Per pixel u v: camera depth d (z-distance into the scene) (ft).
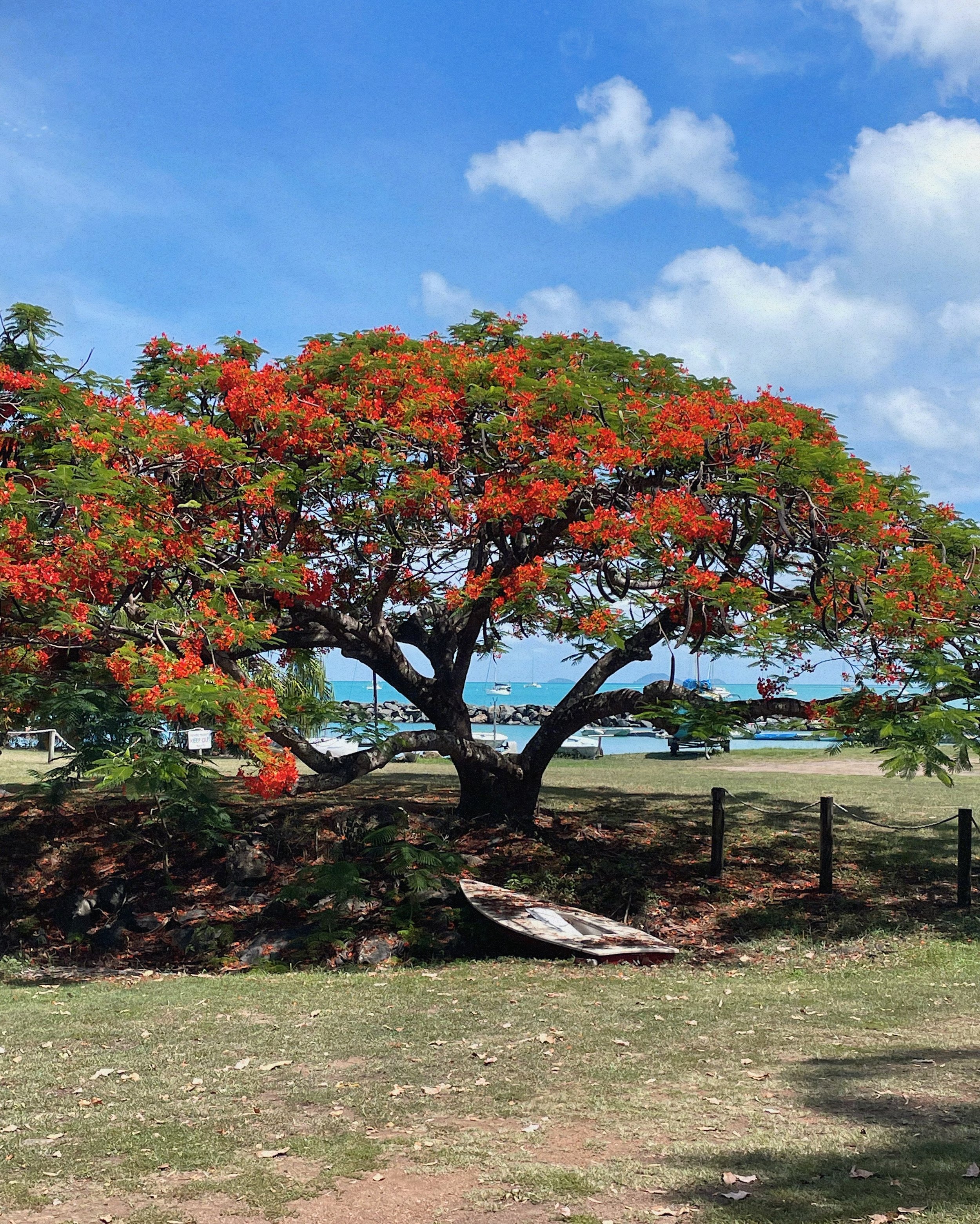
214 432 39.75
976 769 82.89
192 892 50.08
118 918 48.16
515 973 36.40
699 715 47.80
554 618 51.24
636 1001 30.81
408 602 52.54
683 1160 17.16
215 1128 19.75
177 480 42.34
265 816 56.29
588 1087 21.77
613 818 58.70
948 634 39.47
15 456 43.34
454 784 70.03
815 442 45.55
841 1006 29.19
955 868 49.49
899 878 48.60
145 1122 20.20
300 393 45.83
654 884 49.08
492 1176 16.84
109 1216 15.66
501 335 52.80
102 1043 26.71
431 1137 18.90
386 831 50.01
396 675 53.83
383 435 43.39
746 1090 21.09
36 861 52.60
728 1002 30.25
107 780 36.42
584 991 32.68
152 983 36.24
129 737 54.34
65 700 53.62
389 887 48.44
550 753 56.03
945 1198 14.73
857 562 39.32
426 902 46.93
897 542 41.34
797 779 77.36
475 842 53.93
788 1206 14.89
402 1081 22.79
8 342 48.14
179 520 40.55
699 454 42.39
